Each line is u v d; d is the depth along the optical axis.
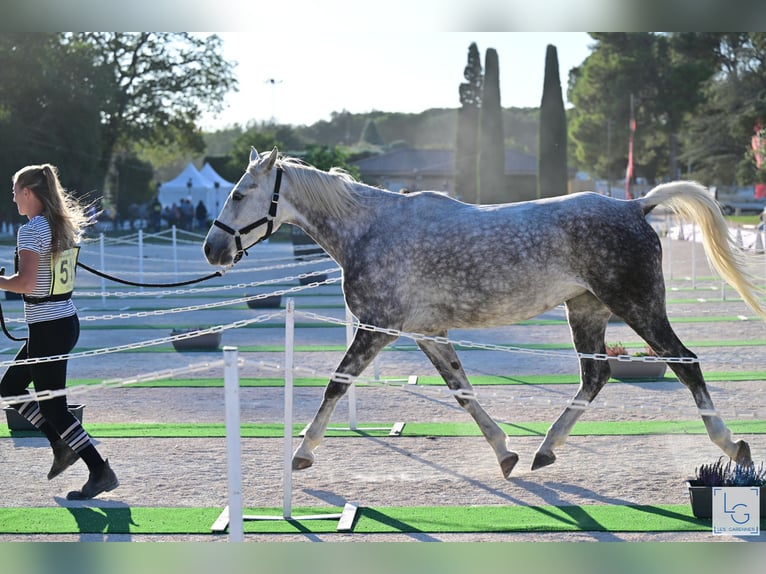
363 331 8.30
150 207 60.34
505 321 8.31
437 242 8.23
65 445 8.13
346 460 9.17
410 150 94.38
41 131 50.53
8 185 48.16
